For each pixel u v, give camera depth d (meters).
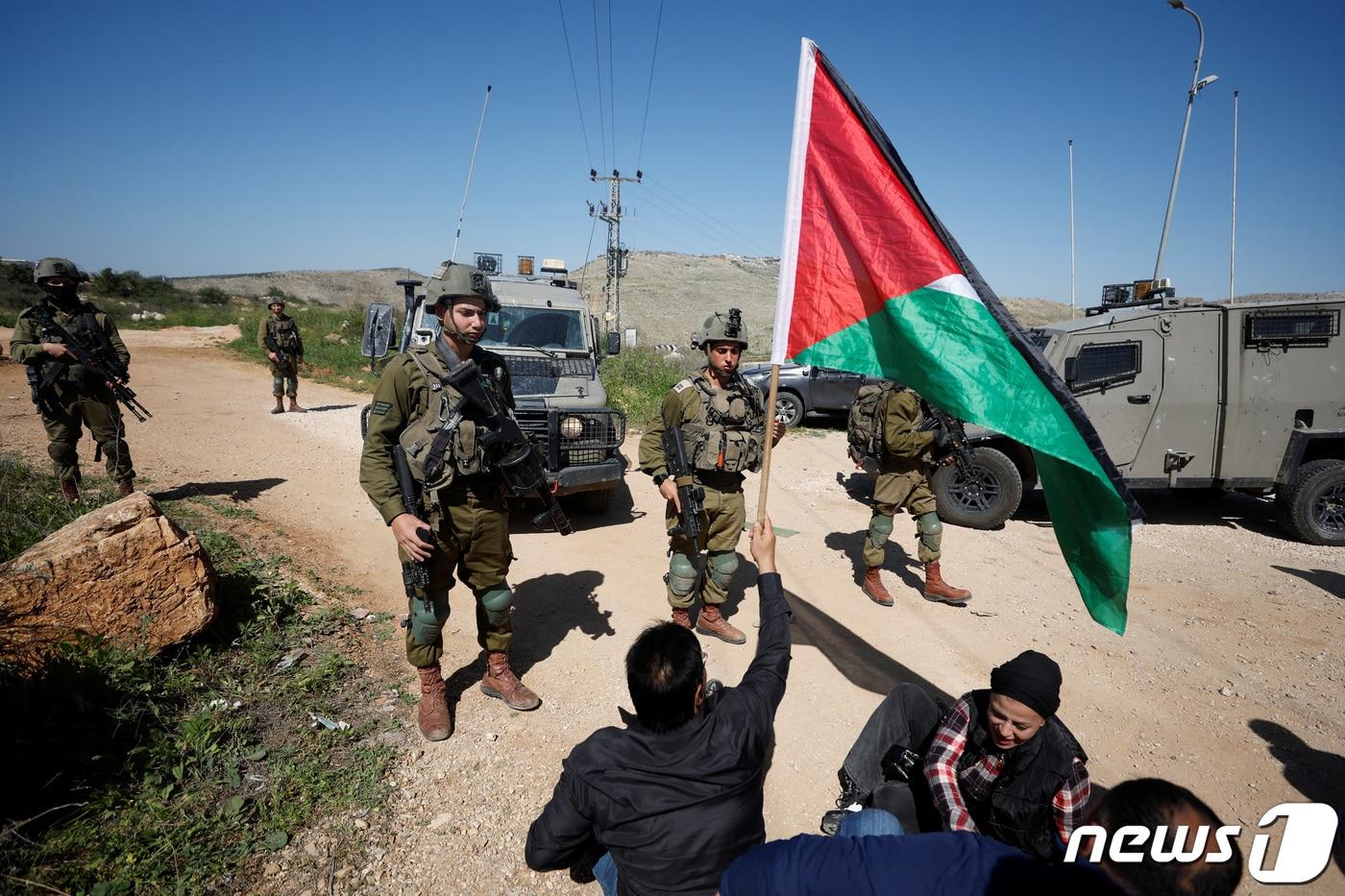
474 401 3.23
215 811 2.76
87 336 5.48
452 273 3.16
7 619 3.05
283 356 11.15
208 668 3.59
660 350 31.19
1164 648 4.65
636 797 1.75
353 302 77.25
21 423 8.79
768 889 1.47
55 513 5.09
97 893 2.32
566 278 8.32
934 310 2.61
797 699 3.98
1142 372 6.90
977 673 4.32
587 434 6.34
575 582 5.41
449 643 4.34
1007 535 7.02
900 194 2.64
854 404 5.21
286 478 7.49
